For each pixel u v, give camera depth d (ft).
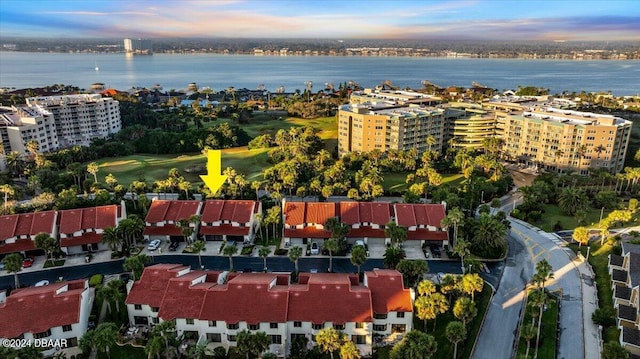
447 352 267.39
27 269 361.30
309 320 268.21
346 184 509.76
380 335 281.54
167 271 305.94
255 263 371.35
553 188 524.93
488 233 377.50
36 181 508.94
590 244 404.77
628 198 530.27
